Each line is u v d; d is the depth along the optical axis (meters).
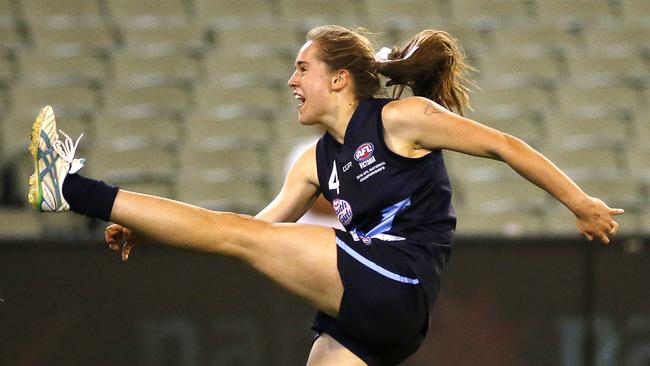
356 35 12.81
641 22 38.34
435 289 12.27
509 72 35.03
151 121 31.19
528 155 11.75
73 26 35.25
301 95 12.68
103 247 19.33
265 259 11.88
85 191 11.62
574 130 32.75
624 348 20.11
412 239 12.23
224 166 29.84
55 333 19.16
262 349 19.52
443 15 37.88
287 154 30.02
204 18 36.78
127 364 19.27
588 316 20.08
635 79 35.09
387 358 12.62
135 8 36.56
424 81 13.13
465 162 30.91
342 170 12.45
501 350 19.83
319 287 12.00
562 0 38.44
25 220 26.67
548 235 20.02
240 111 32.16
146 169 29.56
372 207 12.24
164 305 19.38
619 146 31.66
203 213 11.80
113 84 33.38
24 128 30.41
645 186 30.34
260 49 35.09
